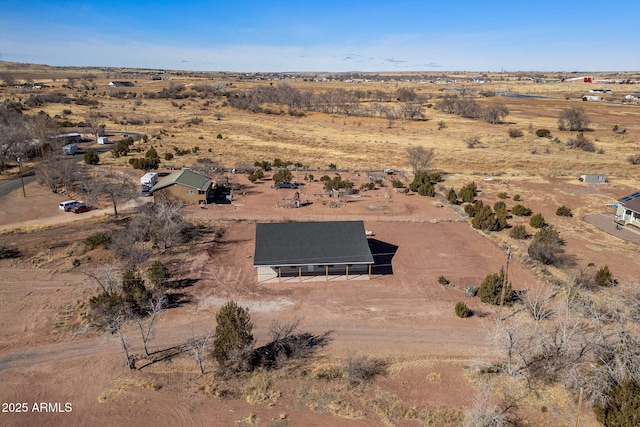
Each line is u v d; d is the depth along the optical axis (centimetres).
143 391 2538
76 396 2494
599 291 3672
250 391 2555
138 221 4672
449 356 2911
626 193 6806
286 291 3753
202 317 3319
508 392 2541
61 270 3959
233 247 4647
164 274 3731
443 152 9794
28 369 2719
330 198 6469
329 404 2453
